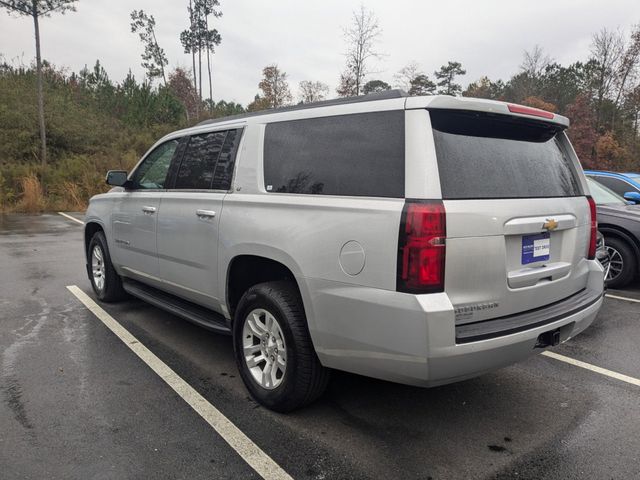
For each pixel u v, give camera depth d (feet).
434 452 8.94
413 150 8.07
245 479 8.07
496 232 8.36
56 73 144.25
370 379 12.05
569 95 146.41
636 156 104.17
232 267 11.28
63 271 23.80
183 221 12.74
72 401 10.61
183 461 8.51
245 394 11.14
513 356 8.54
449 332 7.65
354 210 8.50
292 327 9.59
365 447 9.05
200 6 145.79
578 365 13.26
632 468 8.52
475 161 8.67
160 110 130.11
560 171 10.64
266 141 10.98
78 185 62.18
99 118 116.47
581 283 10.87
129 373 12.16
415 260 7.66
